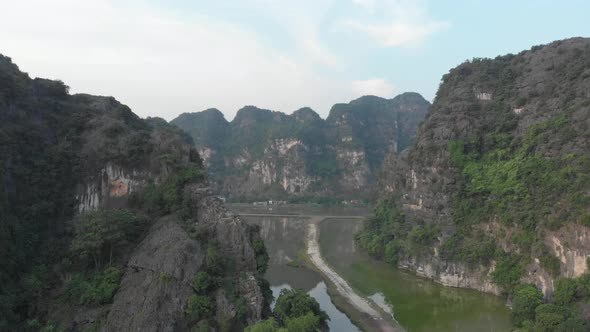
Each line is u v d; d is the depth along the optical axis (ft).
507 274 240.12
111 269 171.42
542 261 220.64
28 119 203.41
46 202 188.75
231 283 174.60
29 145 195.42
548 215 228.22
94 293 163.12
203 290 165.78
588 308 181.78
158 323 152.87
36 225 182.19
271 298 201.98
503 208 259.80
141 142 220.64
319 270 319.27
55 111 222.28
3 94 191.01
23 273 167.02
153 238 184.44
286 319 180.14
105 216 180.86
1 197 163.73
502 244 255.50
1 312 144.25
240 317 165.89
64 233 188.03
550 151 254.27
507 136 306.76
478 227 277.85
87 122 223.92
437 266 289.12
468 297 253.65
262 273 198.29
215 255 177.17
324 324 197.16
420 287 277.44
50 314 159.74
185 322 158.40
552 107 288.71
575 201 212.02
